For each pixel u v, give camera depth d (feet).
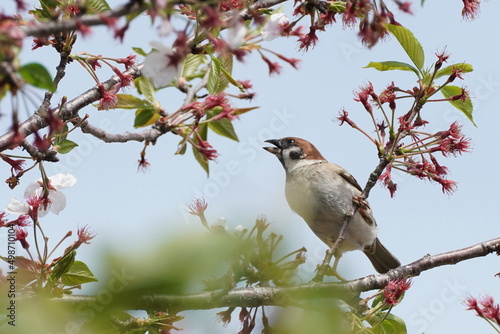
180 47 17.69
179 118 36.60
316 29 34.45
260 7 33.55
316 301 12.29
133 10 16.52
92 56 35.53
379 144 35.53
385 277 34.47
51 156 31.45
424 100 35.53
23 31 15.65
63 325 10.96
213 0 17.88
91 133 35.12
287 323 11.78
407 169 35.78
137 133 36.04
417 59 35.91
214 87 36.60
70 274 26.78
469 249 35.86
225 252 8.94
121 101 36.99
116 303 9.24
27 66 15.34
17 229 26.84
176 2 17.19
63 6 27.86
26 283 25.72
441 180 35.06
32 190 31.19
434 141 35.37
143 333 21.94
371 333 27.25
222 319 22.58
